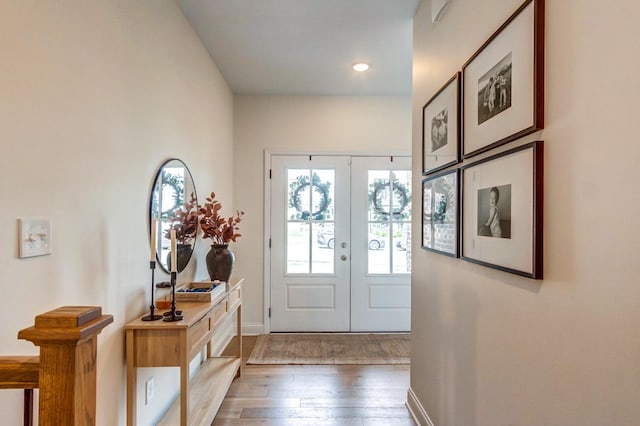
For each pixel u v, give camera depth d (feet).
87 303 4.34
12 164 3.25
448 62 5.67
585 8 2.77
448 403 5.56
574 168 2.89
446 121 5.62
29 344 3.41
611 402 2.52
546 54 3.22
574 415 2.88
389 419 7.17
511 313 3.81
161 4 6.47
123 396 5.18
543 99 3.26
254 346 11.23
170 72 6.89
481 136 4.46
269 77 11.02
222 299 7.27
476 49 4.69
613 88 2.52
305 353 10.66
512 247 3.72
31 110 3.46
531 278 3.37
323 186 12.68
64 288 3.93
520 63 3.58
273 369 9.52
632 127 2.36
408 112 12.67
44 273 3.64
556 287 3.09
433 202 6.21
